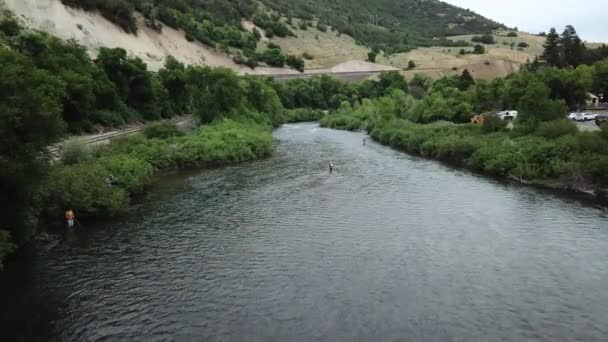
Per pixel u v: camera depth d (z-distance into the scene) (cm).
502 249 3092
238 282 2617
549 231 3450
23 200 3055
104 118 6950
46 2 9200
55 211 3553
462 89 12138
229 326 2164
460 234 3378
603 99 9875
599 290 2527
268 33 19738
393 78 15238
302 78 15925
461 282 2611
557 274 2719
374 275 2694
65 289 2553
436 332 2112
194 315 2269
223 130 7250
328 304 2358
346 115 11744
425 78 15625
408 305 2352
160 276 2706
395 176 5372
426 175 5444
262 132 8281
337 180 5134
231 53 15850
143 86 8294
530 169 5153
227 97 8581
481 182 5091
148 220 3725
